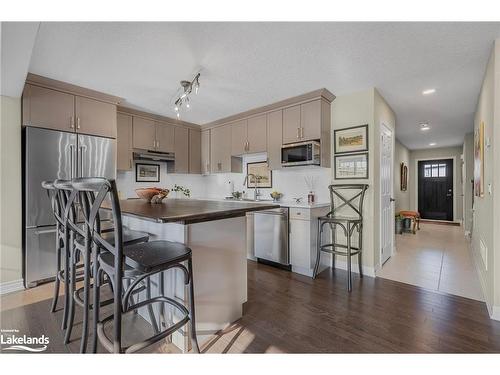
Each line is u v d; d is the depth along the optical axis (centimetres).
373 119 302
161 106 367
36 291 255
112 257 137
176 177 478
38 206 268
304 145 320
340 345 170
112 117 329
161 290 180
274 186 414
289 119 346
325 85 295
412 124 476
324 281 286
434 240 500
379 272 314
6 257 254
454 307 222
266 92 316
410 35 195
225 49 213
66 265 183
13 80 217
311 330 188
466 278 292
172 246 149
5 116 254
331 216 331
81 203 141
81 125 300
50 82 273
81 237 171
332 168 340
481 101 284
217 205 201
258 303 231
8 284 254
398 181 650
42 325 192
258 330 188
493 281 204
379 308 221
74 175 292
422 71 257
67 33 188
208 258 177
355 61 236
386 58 230
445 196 755
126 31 187
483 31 190
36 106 269
